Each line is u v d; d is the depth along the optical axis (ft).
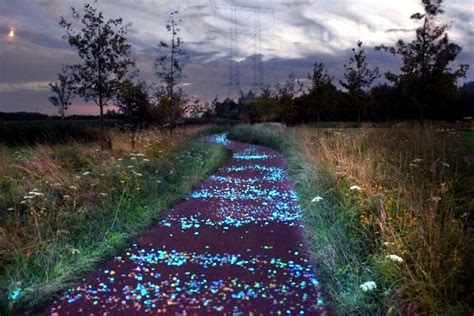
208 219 27.99
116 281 17.62
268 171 51.72
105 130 60.18
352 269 16.98
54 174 30.99
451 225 16.99
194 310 15.10
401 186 24.23
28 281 16.76
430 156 33.50
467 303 13.20
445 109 138.31
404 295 14.03
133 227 24.57
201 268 19.13
